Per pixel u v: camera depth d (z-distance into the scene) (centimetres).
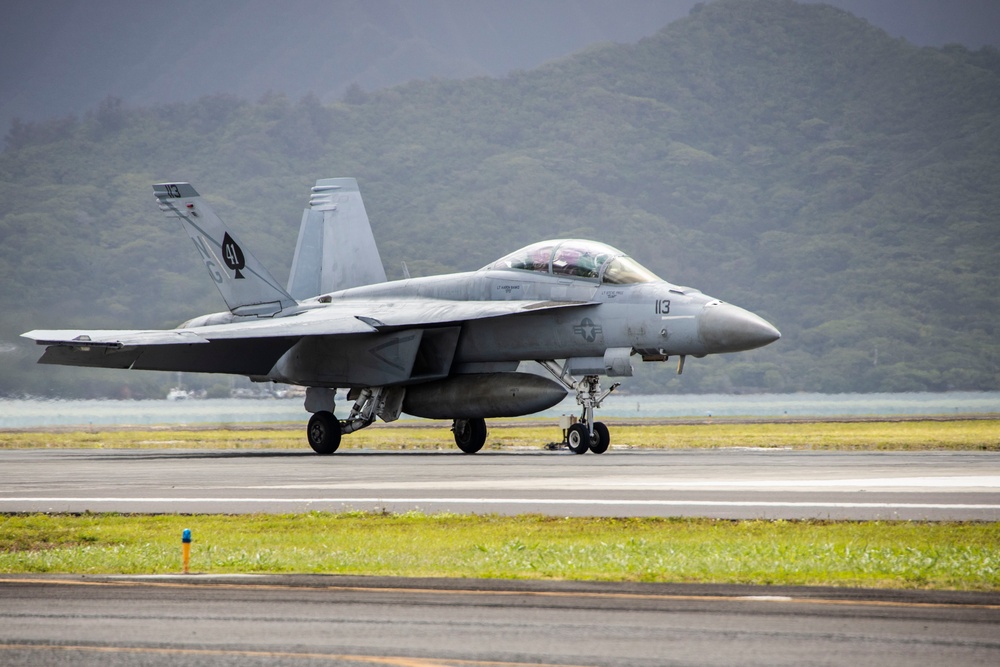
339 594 3341
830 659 2594
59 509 5672
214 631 2873
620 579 3559
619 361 9638
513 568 3744
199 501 5922
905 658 2602
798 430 16375
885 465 7950
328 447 10662
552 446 10962
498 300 10456
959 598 3244
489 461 8881
